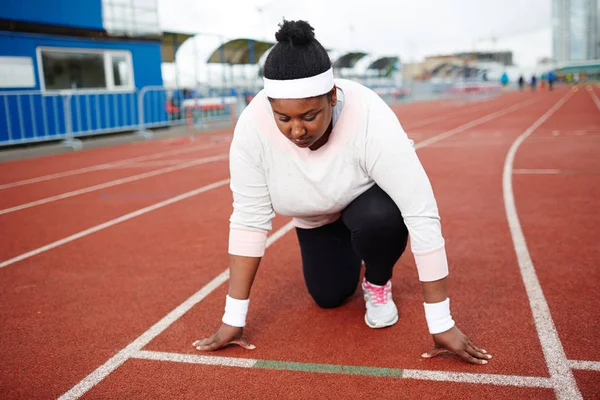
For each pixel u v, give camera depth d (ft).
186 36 54.70
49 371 7.67
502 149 29.60
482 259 11.52
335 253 8.58
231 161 7.41
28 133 37.52
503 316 8.66
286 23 5.91
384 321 8.39
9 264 12.89
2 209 19.49
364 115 6.75
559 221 14.14
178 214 17.39
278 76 5.77
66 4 40.19
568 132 37.04
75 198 20.93
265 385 7.00
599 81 243.19
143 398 6.85
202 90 62.28
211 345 7.97
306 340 8.21
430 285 6.92
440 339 7.11
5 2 35.88
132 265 12.34
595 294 9.31
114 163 31.19
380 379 6.98
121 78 45.50
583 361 7.12
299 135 6.04
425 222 6.72
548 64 289.53
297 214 7.78
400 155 6.66
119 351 8.18
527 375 6.86
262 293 10.27
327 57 6.00
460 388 6.66
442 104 96.22
